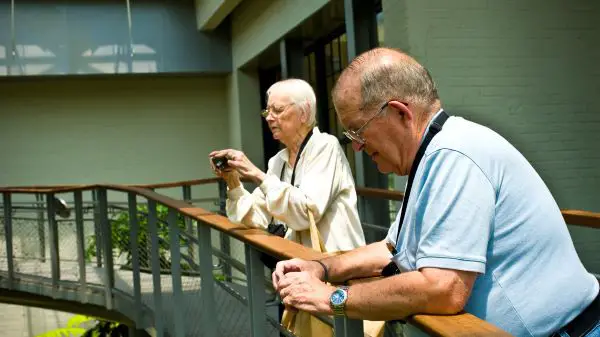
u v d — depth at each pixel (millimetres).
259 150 9055
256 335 2258
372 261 1628
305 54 7699
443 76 4367
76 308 6051
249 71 9023
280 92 2268
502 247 1229
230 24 9164
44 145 9414
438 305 1170
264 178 2174
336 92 1387
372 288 1239
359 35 5426
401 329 1663
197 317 4125
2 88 9312
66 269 6723
